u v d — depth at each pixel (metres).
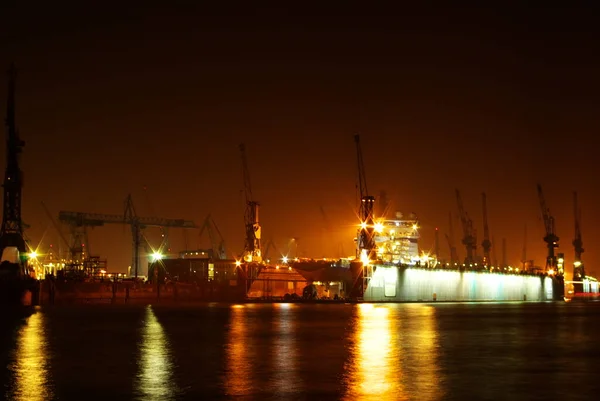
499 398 42.34
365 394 43.38
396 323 105.94
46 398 42.66
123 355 62.91
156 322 105.50
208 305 173.50
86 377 50.03
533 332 90.25
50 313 131.25
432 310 156.62
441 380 48.41
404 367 54.66
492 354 63.62
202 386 46.16
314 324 102.12
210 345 71.25
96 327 95.75
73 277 173.38
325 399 41.94
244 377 49.69
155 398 42.47
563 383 47.41
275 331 88.69
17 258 156.50
